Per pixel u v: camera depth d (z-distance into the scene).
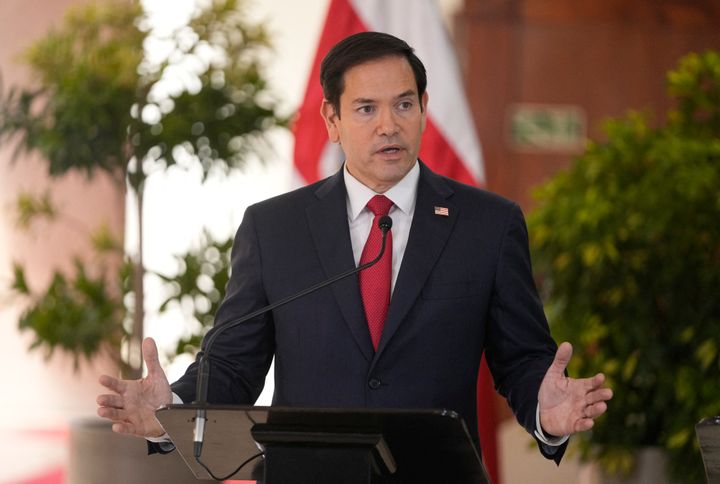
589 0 19.80
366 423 5.41
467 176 13.21
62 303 14.57
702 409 12.21
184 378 6.84
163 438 6.52
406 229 7.43
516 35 19.77
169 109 14.24
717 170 12.42
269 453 5.66
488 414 13.12
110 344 14.64
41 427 18.58
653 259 12.70
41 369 18.73
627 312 12.74
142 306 14.27
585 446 12.94
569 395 6.11
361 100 7.18
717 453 5.55
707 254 12.55
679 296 12.58
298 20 19.02
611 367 12.63
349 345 7.01
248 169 18.27
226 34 14.53
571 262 12.84
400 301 7.02
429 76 13.44
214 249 14.46
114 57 14.12
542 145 19.62
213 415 5.55
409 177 7.50
